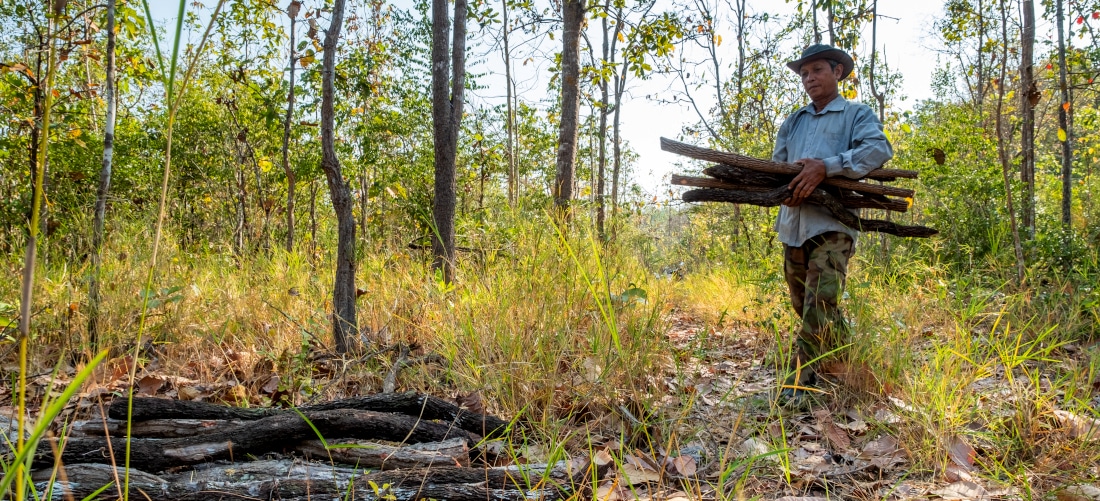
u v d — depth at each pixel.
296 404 3.11
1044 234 5.89
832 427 2.82
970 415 2.80
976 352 3.31
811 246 3.35
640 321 3.54
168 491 2.01
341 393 3.29
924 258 5.88
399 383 3.35
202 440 2.29
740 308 5.68
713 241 11.88
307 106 8.55
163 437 2.43
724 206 11.72
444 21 5.64
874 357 3.21
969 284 5.02
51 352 3.76
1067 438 2.54
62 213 6.14
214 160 10.39
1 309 3.55
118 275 4.36
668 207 14.07
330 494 2.07
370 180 10.20
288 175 7.21
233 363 3.75
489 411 2.95
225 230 9.24
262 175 10.33
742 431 2.82
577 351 3.39
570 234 4.42
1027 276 4.70
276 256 6.32
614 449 2.58
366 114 9.82
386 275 5.21
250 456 2.34
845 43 8.21
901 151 9.33
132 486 1.99
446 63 5.64
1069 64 8.54
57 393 3.10
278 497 2.04
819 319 3.23
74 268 4.50
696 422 2.90
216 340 4.08
